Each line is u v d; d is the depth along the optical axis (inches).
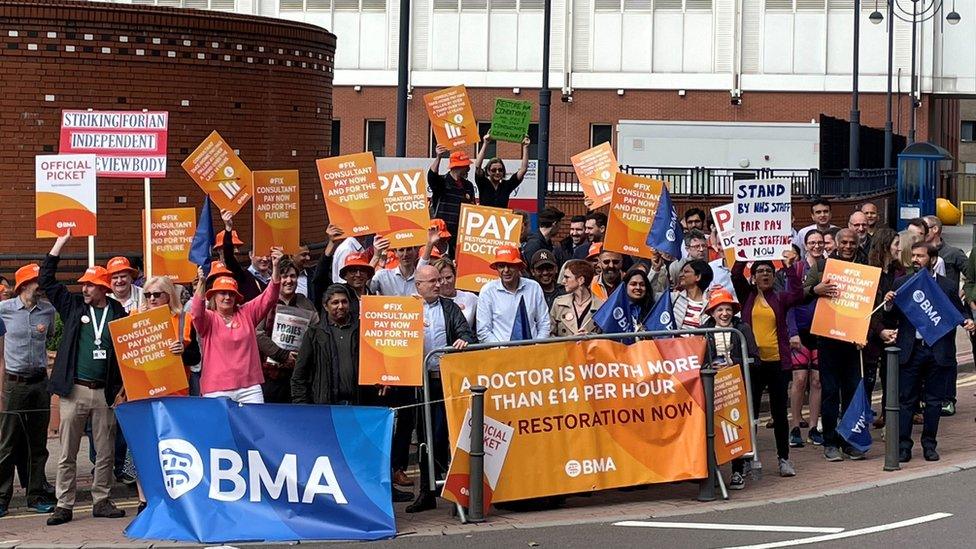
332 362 438.3
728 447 460.4
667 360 450.0
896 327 527.5
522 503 446.9
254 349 439.8
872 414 538.9
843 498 450.0
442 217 663.1
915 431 580.7
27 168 753.0
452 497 424.2
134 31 772.0
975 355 626.8
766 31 1968.5
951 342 510.9
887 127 1827.0
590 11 1978.3
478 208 528.1
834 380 517.7
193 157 531.8
